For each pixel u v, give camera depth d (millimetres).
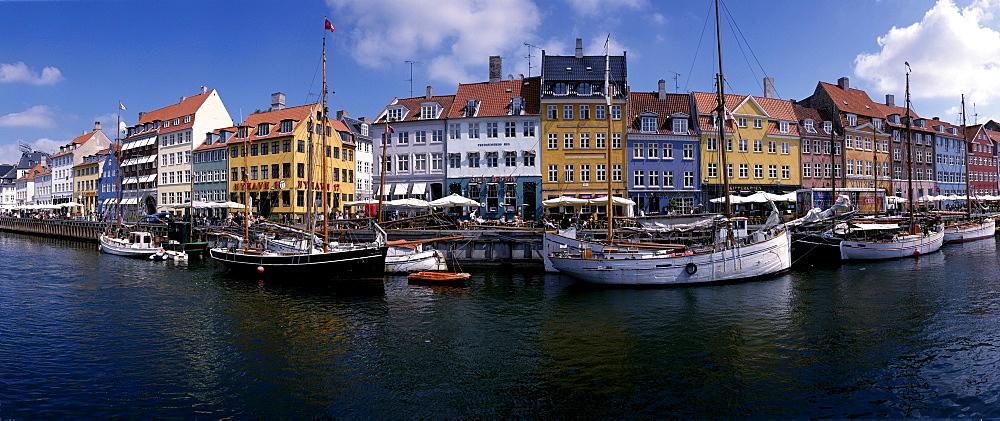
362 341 18156
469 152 53562
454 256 36094
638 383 14117
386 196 54938
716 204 55031
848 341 17422
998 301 22922
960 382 13852
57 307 24016
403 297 25594
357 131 74438
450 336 18672
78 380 14617
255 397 13469
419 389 13891
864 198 59656
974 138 84812
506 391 13695
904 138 72188
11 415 12352
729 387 13781
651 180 54562
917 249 38969
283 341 18250
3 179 126062
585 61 55281
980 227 50906
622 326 19641
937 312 21094
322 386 14148
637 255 26984
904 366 15070
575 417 12188
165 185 73938
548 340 18047
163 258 43344
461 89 57594
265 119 66938
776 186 58906
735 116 57562
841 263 34875
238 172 64500
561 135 53188
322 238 35906
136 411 12656
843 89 73125
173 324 20719
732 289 26234
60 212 95312
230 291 27828
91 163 89500
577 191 53125
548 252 32281
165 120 75250
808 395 13227
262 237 40219
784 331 18719
